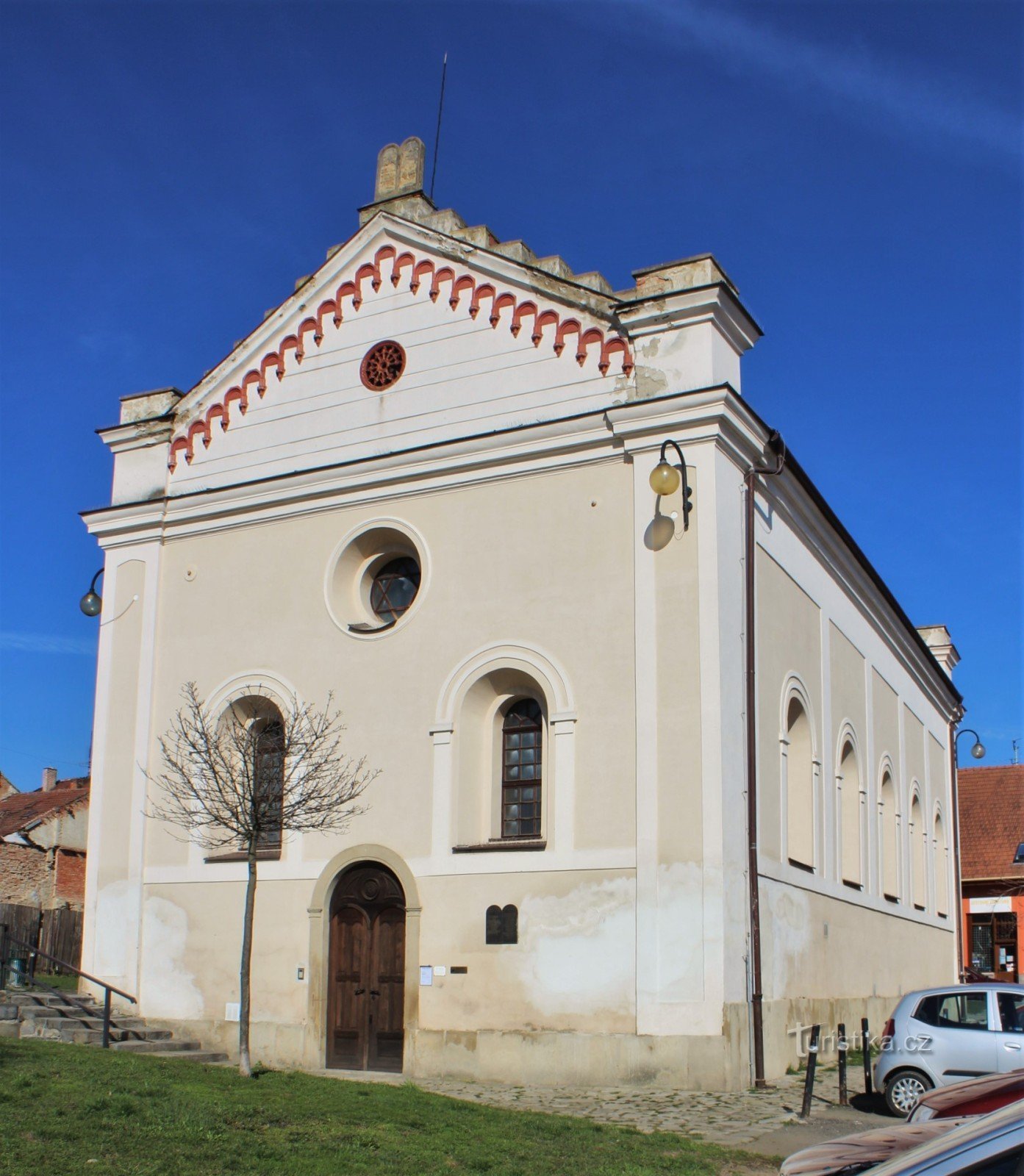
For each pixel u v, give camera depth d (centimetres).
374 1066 2005
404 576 2256
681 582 1914
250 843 1755
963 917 4519
